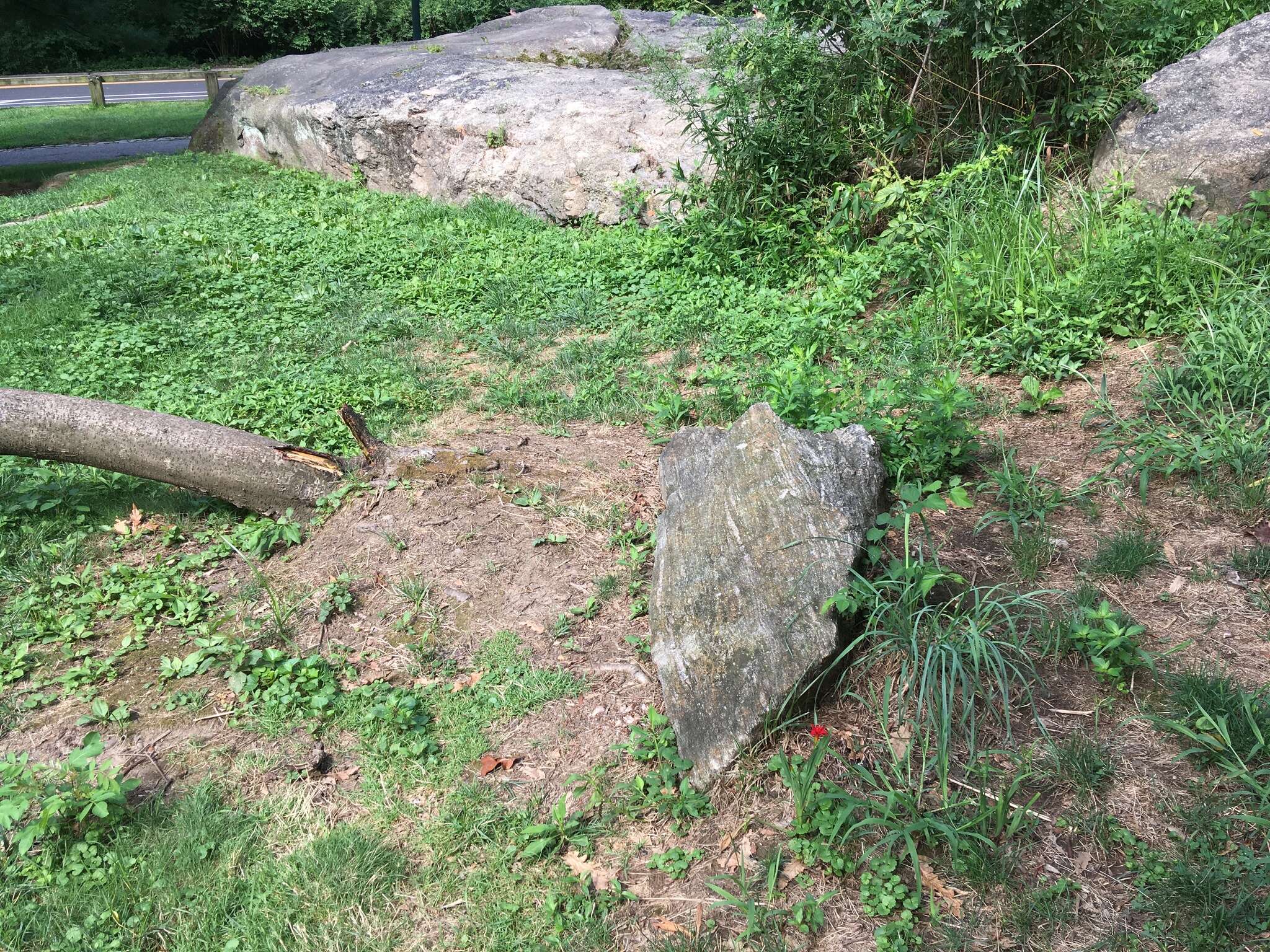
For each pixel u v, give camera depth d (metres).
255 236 10.20
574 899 2.94
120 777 3.44
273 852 3.18
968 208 7.10
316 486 5.02
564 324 7.59
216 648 4.05
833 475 3.92
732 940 2.80
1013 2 6.88
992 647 3.36
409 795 3.38
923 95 7.86
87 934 2.91
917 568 3.54
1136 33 7.72
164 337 7.60
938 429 4.76
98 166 15.88
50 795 3.27
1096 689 3.44
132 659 4.11
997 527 4.32
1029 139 7.59
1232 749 3.03
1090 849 2.90
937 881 2.87
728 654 3.44
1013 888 2.81
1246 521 4.11
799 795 3.05
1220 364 4.82
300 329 7.78
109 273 8.95
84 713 3.81
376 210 11.25
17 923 2.95
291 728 3.67
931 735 3.29
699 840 3.12
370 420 6.13
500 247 9.57
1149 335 5.70
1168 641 3.56
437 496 4.89
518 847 3.13
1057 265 6.36
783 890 2.92
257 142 14.38
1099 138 7.38
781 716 3.32
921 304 6.46
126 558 4.87
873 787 3.12
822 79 7.95
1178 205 6.42
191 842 3.19
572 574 4.38
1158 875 2.77
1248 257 5.80
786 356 6.39
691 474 4.40
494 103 11.21
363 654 4.06
